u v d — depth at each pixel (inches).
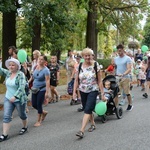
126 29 1014.4
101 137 272.1
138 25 1058.7
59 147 244.7
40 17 607.5
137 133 285.7
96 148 241.8
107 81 339.3
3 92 534.3
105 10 946.7
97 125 315.9
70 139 266.2
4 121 266.1
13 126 310.0
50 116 358.9
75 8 847.7
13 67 263.6
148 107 418.6
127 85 384.5
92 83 272.5
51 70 446.9
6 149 240.5
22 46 1106.7
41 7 554.3
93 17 884.0
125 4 948.0
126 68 379.9
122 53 378.6
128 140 263.3
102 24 987.9
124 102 437.7
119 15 981.2
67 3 688.4
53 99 457.1
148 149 239.3
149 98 500.4
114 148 241.9
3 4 477.1
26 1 521.7
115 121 334.3
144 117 354.0
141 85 626.5
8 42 658.8
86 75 271.9
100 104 287.7
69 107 417.7
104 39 1606.8
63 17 683.4
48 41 1032.2
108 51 1624.0
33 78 323.9
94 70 273.0
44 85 307.3
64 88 616.7
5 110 266.5
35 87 307.3
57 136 275.6
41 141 260.8
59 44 1090.7
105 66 1174.3
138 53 789.9
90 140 263.0
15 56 344.8
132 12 974.4
